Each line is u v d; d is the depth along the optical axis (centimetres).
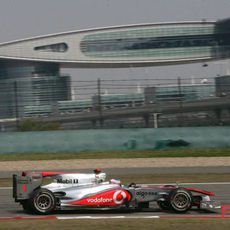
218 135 8706
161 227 2472
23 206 3216
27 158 8131
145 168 6656
